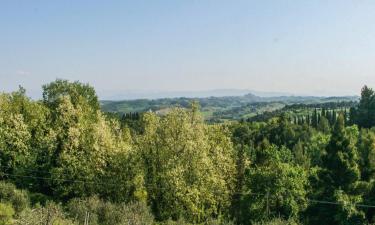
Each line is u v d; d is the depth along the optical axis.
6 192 46.06
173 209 52.41
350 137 63.59
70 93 70.81
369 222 60.16
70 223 37.62
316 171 68.62
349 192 60.69
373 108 147.88
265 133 131.38
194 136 56.09
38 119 62.00
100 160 57.59
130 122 120.75
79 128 60.47
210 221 48.97
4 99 63.31
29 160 58.72
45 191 60.78
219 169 58.91
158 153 55.94
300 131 133.88
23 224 34.19
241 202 63.25
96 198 47.97
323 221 60.50
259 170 64.25
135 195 53.22
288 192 61.75
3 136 58.56
